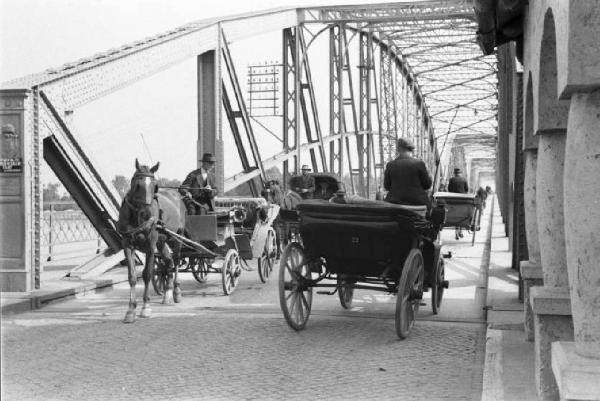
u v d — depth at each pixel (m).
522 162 9.50
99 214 12.34
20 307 9.29
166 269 10.03
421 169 8.65
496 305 8.89
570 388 3.10
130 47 13.48
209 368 6.18
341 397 5.27
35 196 10.32
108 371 6.07
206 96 18.70
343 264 7.90
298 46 27.09
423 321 8.52
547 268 5.05
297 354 6.72
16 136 10.09
